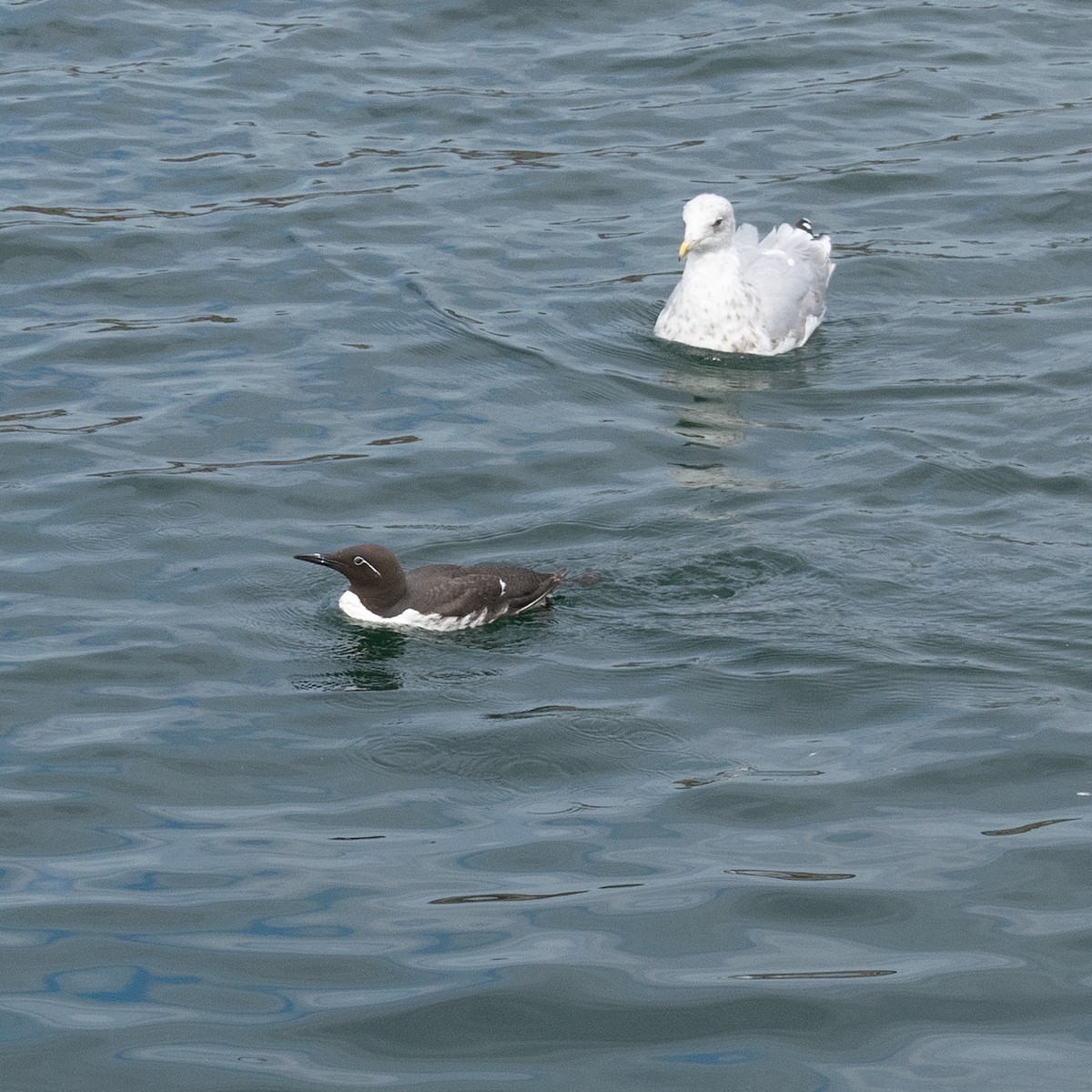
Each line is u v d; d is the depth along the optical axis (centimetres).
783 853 1223
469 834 1252
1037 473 1778
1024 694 1412
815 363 2070
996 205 2427
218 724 1387
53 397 1934
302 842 1240
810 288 2161
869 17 2973
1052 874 1194
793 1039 1041
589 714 1396
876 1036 1043
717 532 1677
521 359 2053
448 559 1639
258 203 2402
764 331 2089
